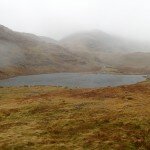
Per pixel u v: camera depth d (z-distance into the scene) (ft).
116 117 127.75
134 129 114.83
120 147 99.91
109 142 103.19
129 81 561.84
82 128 118.32
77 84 479.00
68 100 171.42
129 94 185.47
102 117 128.47
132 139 105.29
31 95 220.02
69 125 121.70
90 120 125.70
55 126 121.49
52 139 107.86
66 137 110.52
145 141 104.78
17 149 99.45
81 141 105.29
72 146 100.94
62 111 144.66
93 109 144.05
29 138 108.47
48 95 203.41
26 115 142.82
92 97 180.04
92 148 99.50
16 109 154.40
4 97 217.77
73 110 145.07
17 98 203.72
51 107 153.38
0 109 157.58
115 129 115.24
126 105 150.10
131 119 123.95
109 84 477.36
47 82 541.34
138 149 99.60
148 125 117.70
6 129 121.80
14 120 135.95
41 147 100.22
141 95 182.09
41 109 151.02
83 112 139.54
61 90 247.09
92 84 477.36
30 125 125.90
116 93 190.80
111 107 147.33
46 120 131.85
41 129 119.34
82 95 190.29
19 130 119.03
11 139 107.65
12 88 285.02
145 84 230.89
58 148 99.45
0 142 105.09
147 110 138.51
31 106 157.69
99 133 111.65
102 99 171.01
